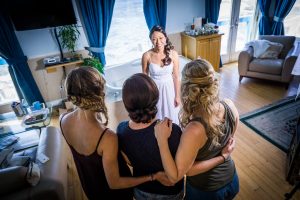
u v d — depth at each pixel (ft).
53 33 10.89
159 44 7.05
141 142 3.06
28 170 5.10
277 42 13.12
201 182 3.71
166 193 3.53
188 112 3.15
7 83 11.37
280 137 8.68
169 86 7.49
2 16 9.47
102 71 11.16
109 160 3.19
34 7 9.57
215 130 3.04
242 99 11.60
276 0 14.55
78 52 11.72
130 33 12.75
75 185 7.23
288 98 11.35
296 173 6.56
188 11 13.47
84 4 10.59
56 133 7.16
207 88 3.01
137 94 2.79
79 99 3.03
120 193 4.22
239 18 15.25
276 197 6.37
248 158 7.79
